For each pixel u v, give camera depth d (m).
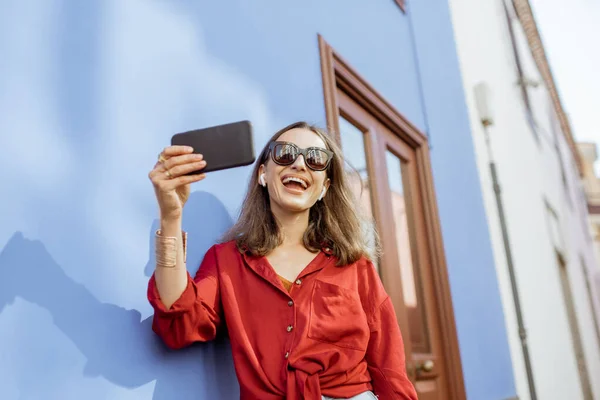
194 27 1.75
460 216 3.99
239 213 1.77
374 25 3.32
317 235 1.68
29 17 1.23
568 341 6.73
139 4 1.55
